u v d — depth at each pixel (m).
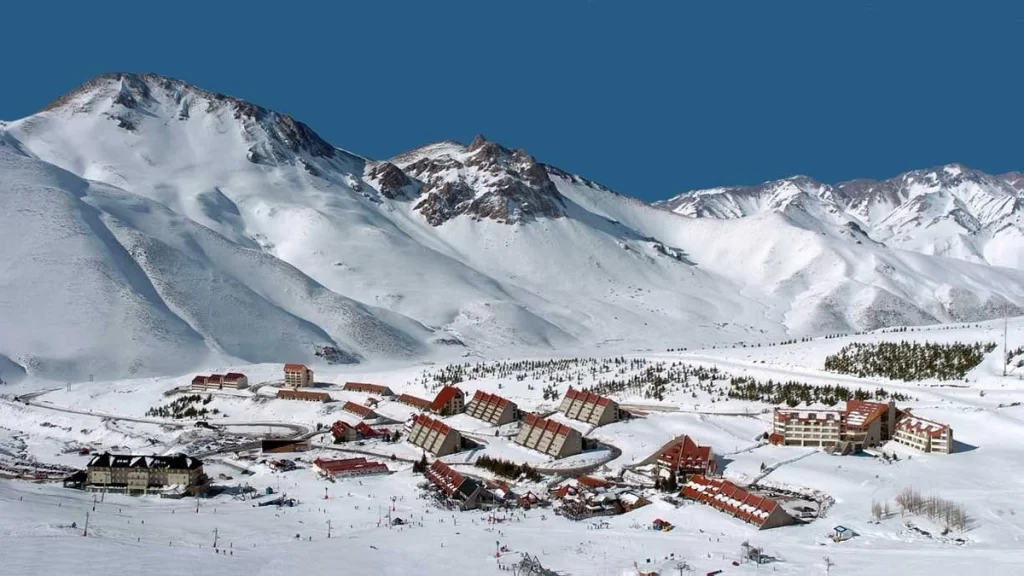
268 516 167.75
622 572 130.00
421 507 173.88
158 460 191.00
